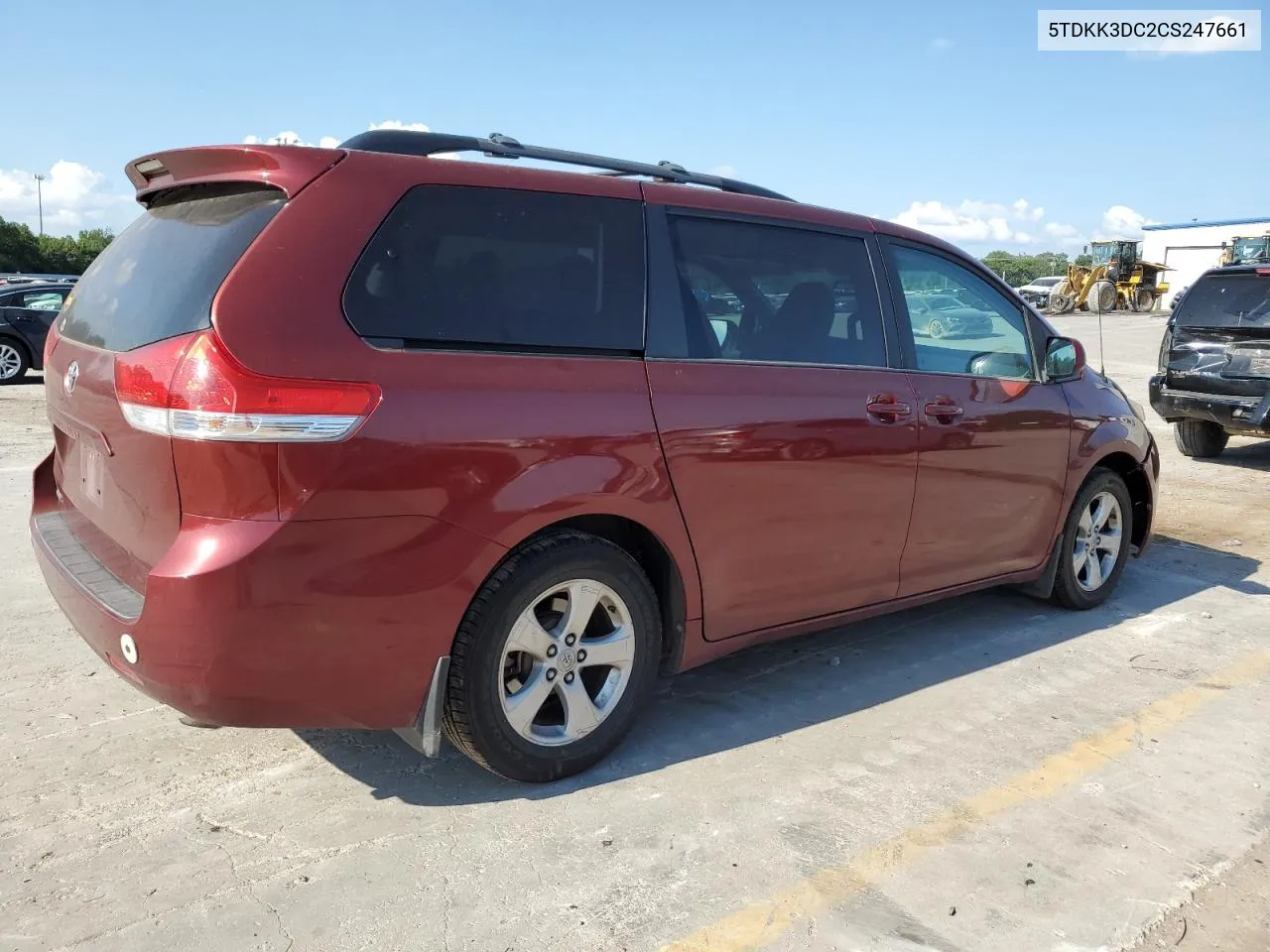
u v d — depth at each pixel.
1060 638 4.67
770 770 3.29
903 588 4.08
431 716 2.79
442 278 2.82
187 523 2.52
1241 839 2.97
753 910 2.54
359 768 3.20
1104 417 4.89
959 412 4.10
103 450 2.86
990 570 4.47
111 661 2.73
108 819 2.85
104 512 2.95
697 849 2.81
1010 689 4.04
